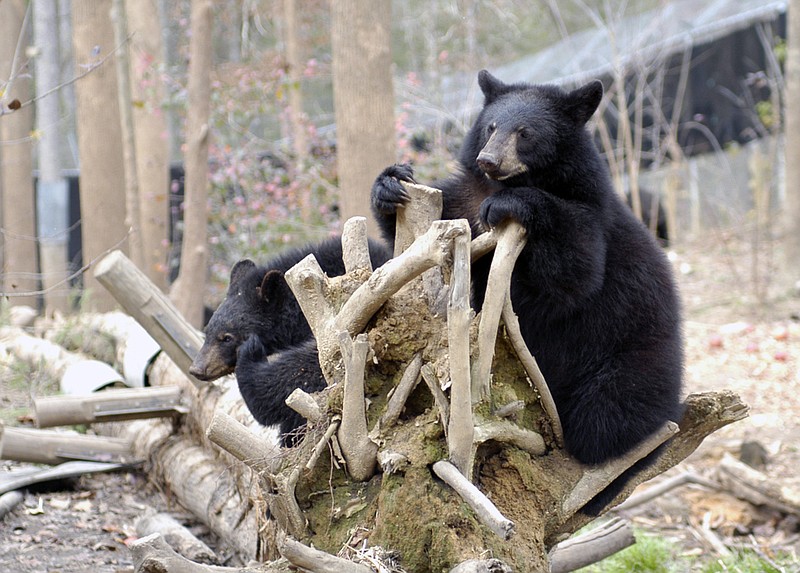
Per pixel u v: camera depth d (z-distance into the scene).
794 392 15.16
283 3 29.53
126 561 8.41
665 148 26.98
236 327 8.83
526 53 37.66
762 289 20.28
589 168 7.10
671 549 10.77
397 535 5.43
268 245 20.89
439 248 5.34
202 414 10.21
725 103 28.59
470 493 5.18
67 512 9.66
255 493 8.02
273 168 23.78
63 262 25.00
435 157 20.59
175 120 34.88
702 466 13.13
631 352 6.80
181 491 9.92
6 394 14.03
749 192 31.31
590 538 8.28
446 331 5.92
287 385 7.20
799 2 21.41
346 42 13.41
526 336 6.89
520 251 6.02
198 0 17.02
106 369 12.95
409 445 5.61
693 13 29.75
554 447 6.49
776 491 11.52
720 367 16.52
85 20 19.62
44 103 25.55
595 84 7.15
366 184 13.55
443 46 32.62
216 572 5.21
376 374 6.02
